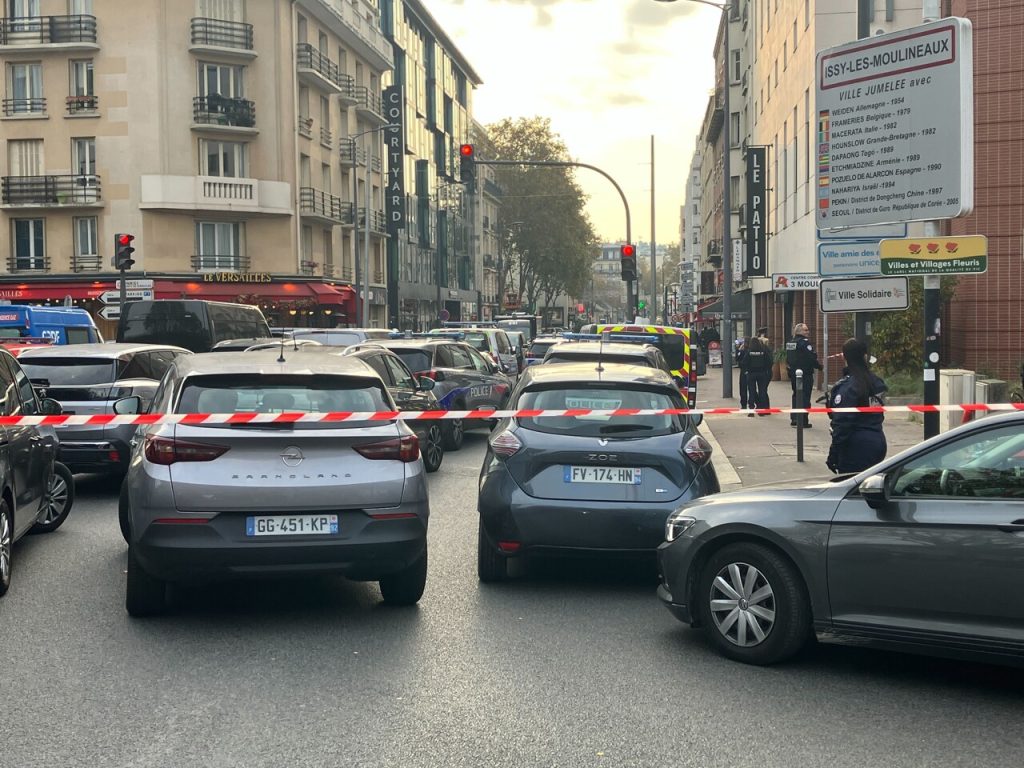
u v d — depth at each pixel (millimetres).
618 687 5336
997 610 5031
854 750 4488
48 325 21500
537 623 6602
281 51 45469
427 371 16188
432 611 6883
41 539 9430
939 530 5180
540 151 90750
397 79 64562
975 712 4984
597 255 97938
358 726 4754
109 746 4512
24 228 43719
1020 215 21078
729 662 5797
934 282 8820
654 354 12242
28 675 5504
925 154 8859
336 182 52406
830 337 27844
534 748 4496
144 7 42656
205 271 44094
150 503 6176
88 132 42906
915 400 21125
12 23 42969
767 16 41031
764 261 37125
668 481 7207
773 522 5676
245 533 6211
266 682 5387
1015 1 20875
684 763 4340
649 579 7883
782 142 36281
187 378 6719
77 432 11797
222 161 44594
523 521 7168
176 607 6973
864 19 14039
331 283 48906
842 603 5465
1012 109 21031
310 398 6766
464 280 83938
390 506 6434
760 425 18906
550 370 8242
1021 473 5094
